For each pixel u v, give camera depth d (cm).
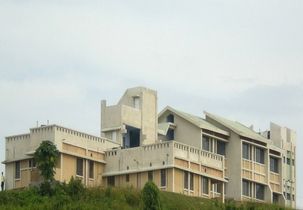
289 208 11956
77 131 11862
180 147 11969
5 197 10644
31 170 11744
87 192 10919
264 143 13800
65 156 11656
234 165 13300
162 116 13225
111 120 12569
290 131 14688
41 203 10575
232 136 13375
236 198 13225
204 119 13500
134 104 12781
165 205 10850
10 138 12006
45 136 11625
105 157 12194
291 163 14550
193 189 12075
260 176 13688
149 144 12212
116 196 10906
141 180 11950
